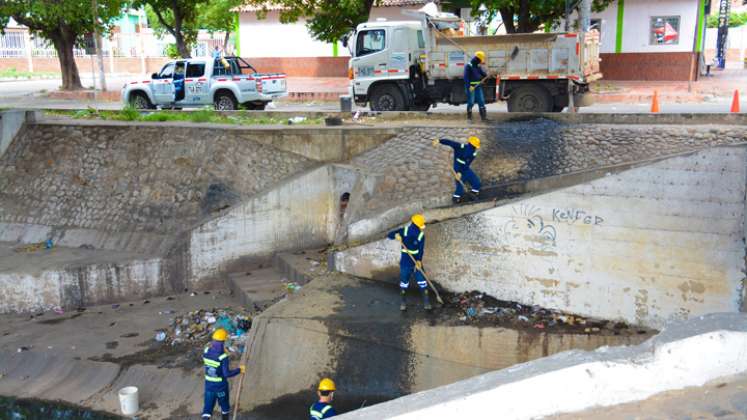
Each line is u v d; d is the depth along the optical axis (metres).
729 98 23.12
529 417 4.62
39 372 11.95
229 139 16.45
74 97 31.94
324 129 16.31
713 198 10.73
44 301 13.94
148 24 58.97
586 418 4.59
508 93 16.86
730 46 48.94
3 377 11.88
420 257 11.66
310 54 37.56
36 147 17.69
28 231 16.06
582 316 11.90
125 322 13.39
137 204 15.80
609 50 31.23
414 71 18.56
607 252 11.61
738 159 10.52
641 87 26.97
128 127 17.36
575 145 13.90
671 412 4.58
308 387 11.42
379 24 18.73
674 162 10.95
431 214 13.02
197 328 12.91
